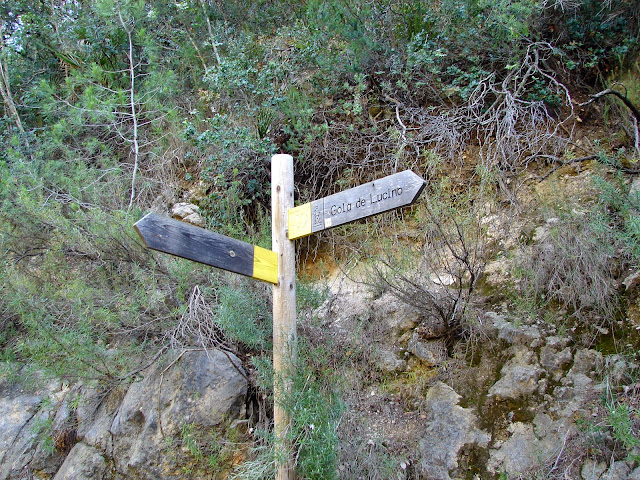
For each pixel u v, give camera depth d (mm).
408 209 4855
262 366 3285
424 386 3859
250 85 5465
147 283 4129
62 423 4070
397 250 4457
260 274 3238
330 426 3031
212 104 6016
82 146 6148
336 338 4125
